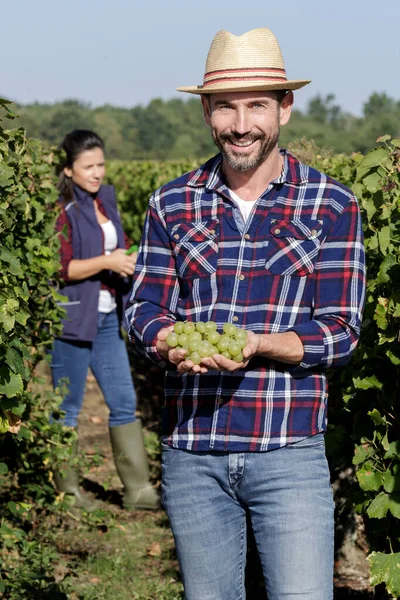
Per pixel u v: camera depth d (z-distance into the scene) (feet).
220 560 11.27
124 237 21.99
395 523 13.14
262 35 11.04
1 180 13.57
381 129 278.46
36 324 17.88
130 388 21.94
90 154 20.83
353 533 18.02
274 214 11.23
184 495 11.20
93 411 32.63
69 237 20.89
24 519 18.16
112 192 22.11
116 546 20.03
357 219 11.19
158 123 337.93
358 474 12.84
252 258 11.17
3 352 12.75
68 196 21.07
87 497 22.02
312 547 10.62
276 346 10.53
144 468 22.27
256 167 11.23
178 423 11.21
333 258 11.05
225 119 11.05
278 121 11.22
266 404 10.86
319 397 11.05
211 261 11.26
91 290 20.92
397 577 12.48
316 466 10.93
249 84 10.79
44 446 18.04
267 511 10.86
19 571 16.24
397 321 12.77
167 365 11.30
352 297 10.99
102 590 17.76
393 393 13.28
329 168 19.92
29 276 16.67
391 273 12.91
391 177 14.61
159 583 18.29
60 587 16.99
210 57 11.14
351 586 17.37
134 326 11.57
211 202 11.50
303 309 11.11
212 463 11.05
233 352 10.27
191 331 10.62
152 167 42.91
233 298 11.14
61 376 21.09
